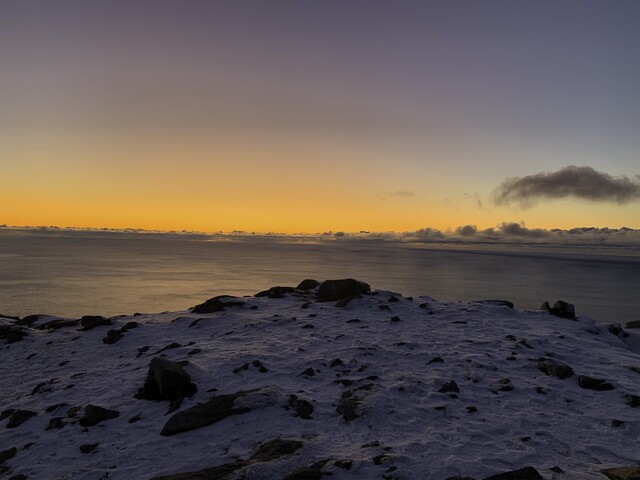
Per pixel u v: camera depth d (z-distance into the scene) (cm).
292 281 16188
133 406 940
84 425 877
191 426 819
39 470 739
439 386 978
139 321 1706
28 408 996
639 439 761
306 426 805
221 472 652
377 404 862
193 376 1002
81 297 11212
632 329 1822
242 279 16638
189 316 1706
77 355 1390
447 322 1573
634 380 1061
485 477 624
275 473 638
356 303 1778
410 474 627
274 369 1084
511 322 1606
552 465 667
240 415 850
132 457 751
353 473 634
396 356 1181
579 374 1073
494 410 876
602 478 625
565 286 19875
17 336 1625
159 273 18975
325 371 1077
